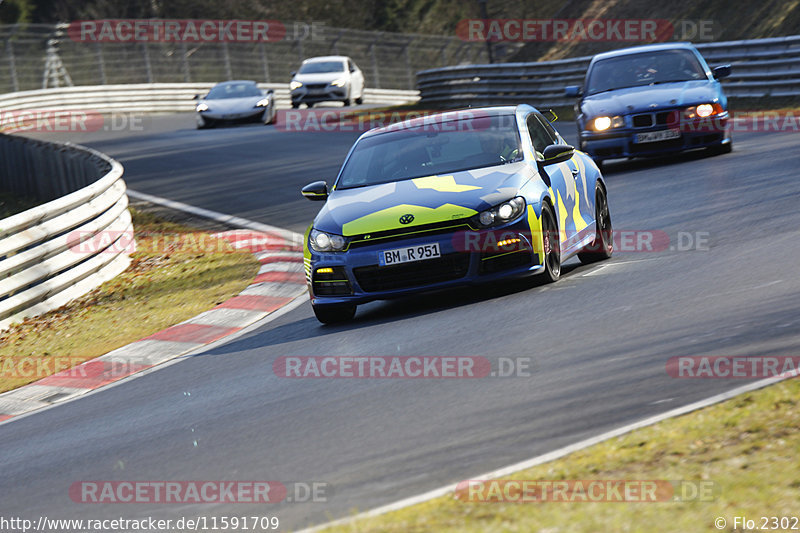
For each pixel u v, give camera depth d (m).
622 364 21.66
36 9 189.75
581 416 18.78
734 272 28.92
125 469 20.75
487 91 107.00
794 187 41.50
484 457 17.45
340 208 31.12
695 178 48.06
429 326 28.47
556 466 16.09
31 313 40.97
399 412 21.16
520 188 30.00
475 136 32.81
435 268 29.33
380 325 30.02
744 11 105.12
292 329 32.34
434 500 15.48
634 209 43.12
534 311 27.88
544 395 20.52
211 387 26.58
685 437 16.33
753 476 14.24
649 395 19.27
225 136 100.06
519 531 13.54
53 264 41.81
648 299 27.27
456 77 110.31
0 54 158.50
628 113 53.56
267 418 22.56
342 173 33.38
